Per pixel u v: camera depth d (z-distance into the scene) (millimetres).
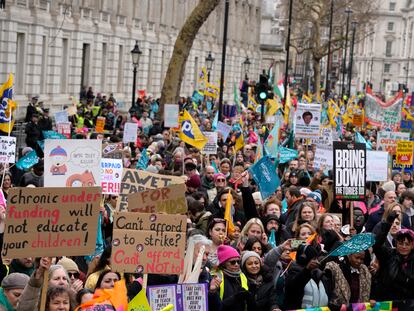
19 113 75438
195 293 18469
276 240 25875
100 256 20062
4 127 31859
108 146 33625
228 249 19969
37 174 31953
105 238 25578
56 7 83125
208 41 140500
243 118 65875
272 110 61375
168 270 17906
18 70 77812
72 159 21719
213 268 20172
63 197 16875
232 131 58031
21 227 16703
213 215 25578
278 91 77750
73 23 87938
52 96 84375
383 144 43594
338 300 21172
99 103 79375
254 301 19734
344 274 21797
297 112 43375
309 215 25141
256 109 81625
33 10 78000
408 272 22359
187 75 131625
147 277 19438
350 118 75375
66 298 16734
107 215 25438
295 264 20766
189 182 30094
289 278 20656
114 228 17766
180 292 18438
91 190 16953
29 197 16703
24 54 77750
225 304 19609
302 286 20516
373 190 38375
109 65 100250
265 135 52531
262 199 30750
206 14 64438
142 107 80000
